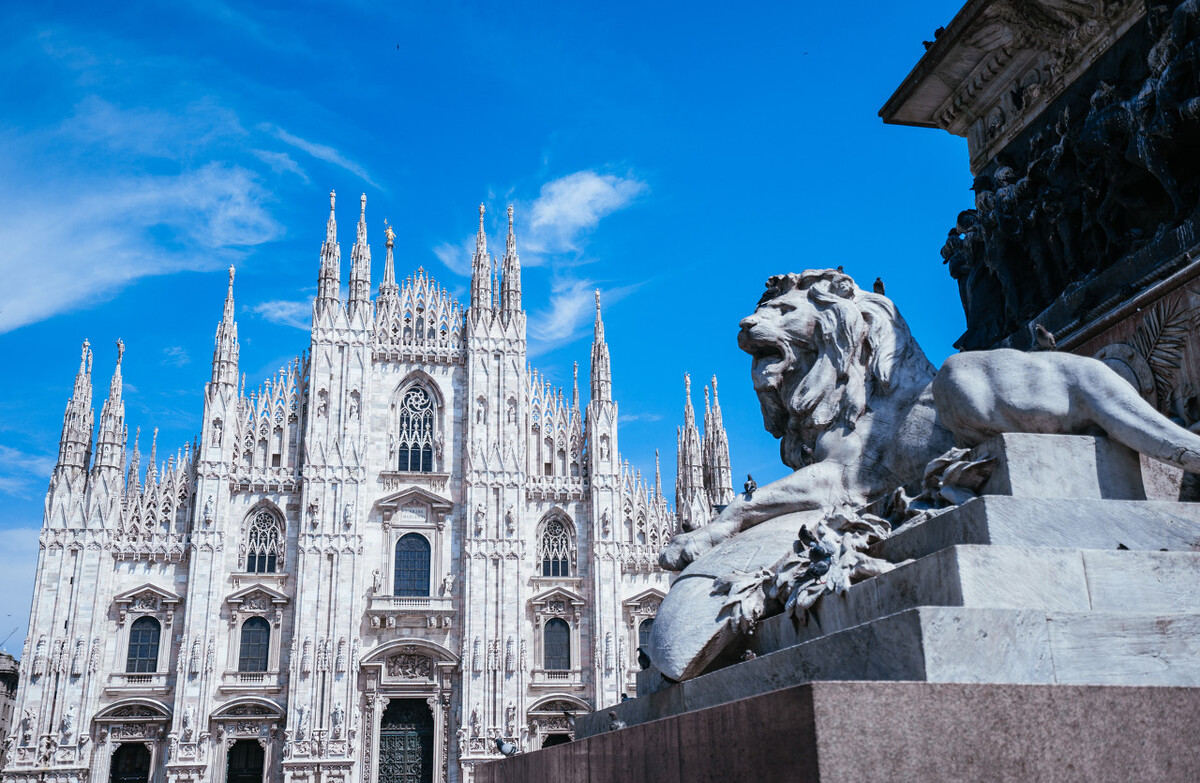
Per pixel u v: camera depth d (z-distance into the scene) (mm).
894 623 3805
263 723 52031
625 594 57469
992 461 5109
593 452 59156
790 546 5836
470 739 52969
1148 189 7449
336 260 59594
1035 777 3135
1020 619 3742
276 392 57500
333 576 54156
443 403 59156
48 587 51781
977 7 8781
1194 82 6742
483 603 55344
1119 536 4586
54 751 49500
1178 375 6828
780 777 3189
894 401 6543
